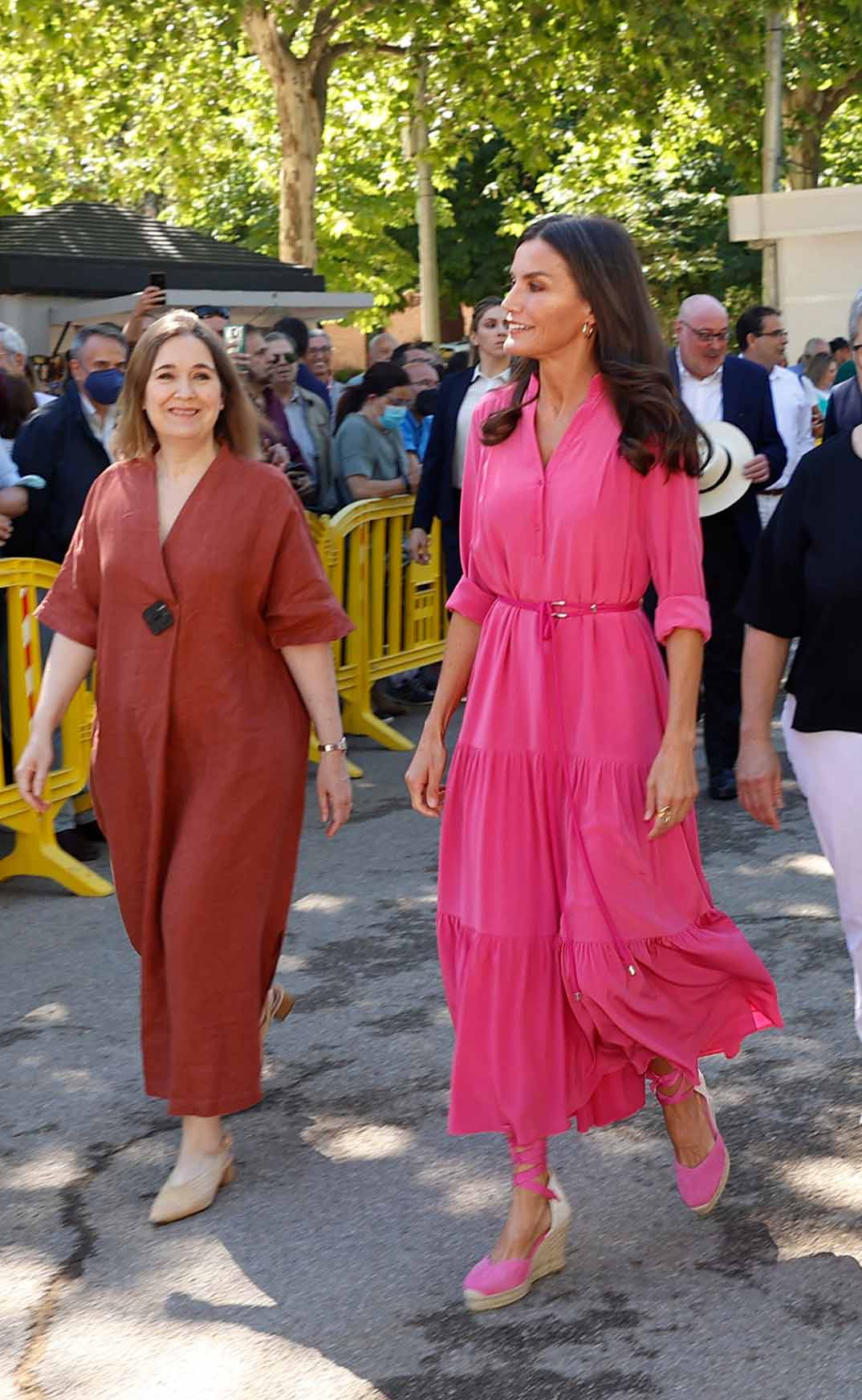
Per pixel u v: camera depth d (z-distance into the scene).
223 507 3.85
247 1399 3.14
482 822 3.44
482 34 21.17
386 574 9.05
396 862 6.80
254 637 3.94
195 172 25.09
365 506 8.73
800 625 3.68
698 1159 3.72
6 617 6.27
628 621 3.43
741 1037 3.71
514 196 29.06
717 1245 3.64
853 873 3.71
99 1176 4.11
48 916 6.17
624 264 3.36
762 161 23.16
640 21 20.11
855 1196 3.84
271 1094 4.53
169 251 16.39
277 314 15.85
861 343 3.73
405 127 24.75
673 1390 3.12
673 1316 3.37
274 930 4.01
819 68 23.38
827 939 5.62
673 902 3.48
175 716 3.84
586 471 3.34
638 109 22.08
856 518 3.55
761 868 6.47
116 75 22.56
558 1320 3.37
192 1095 3.87
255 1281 3.57
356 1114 4.40
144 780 3.90
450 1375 3.20
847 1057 4.64
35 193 25.72
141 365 3.86
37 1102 4.55
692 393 7.30
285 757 3.90
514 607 3.47
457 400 8.45
